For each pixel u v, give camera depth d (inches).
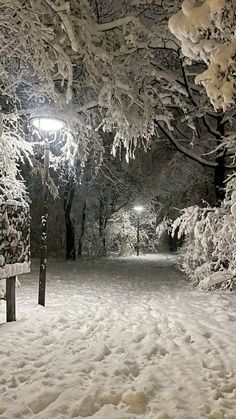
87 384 177.0
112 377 183.2
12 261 267.6
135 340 241.8
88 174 848.9
